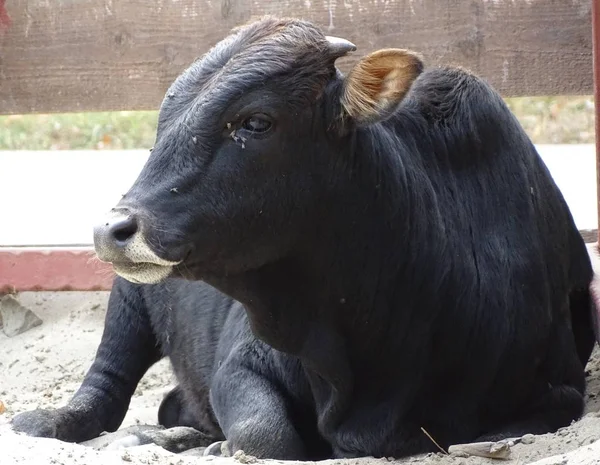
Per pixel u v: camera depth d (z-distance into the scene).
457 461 7.08
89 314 12.43
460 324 7.83
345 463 7.25
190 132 6.88
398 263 7.58
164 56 12.09
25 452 6.65
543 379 8.33
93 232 6.65
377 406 7.81
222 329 8.97
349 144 7.22
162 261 6.71
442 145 8.14
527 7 11.70
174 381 10.96
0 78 12.32
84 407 9.55
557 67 11.74
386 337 7.69
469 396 7.96
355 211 7.35
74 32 12.16
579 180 16.41
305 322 7.50
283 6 11.89
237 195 6.90
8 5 12.21
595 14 9.98
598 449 6.38
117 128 25.86
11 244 12.74
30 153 20.91
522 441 7.34
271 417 7.89
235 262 7.06
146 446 7.36
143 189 6.82
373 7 11.79
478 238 8.09
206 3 11.99
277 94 6.92
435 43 11.78
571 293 9.13
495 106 8.38
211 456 7.31
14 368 11.71
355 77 7.02
